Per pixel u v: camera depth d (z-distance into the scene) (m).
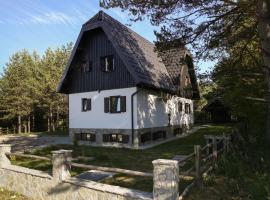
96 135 20.97
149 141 20.62
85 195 8.46
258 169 9.28
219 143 12.10
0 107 42.78
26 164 13.02
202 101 43.66
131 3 13.17
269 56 11.77
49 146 18.62
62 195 9.12
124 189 7.89
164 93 23.39
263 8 11.78
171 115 24.92
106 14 21.25
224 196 7.50
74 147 18.44
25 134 36.53
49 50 43.31
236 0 13.32
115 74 20.11
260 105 14.47
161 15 13.40
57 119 42.62
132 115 19.17
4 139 28.33
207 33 14.30
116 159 13.63
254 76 14.65
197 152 8.38
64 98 40.22
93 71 21.36
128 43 21.23
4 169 11.55
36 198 10.00
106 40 20.66
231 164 9.75
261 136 13.54
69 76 22.48
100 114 20.81
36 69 43.09
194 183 8.25
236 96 14.41
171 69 25.61
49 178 9.58
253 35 14.52
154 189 7.03
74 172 11.12
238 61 15.45
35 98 40.47
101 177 10.12
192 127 30.83
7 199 10.07
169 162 6.86
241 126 16.80
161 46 14.22
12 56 43.88
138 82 18.23
